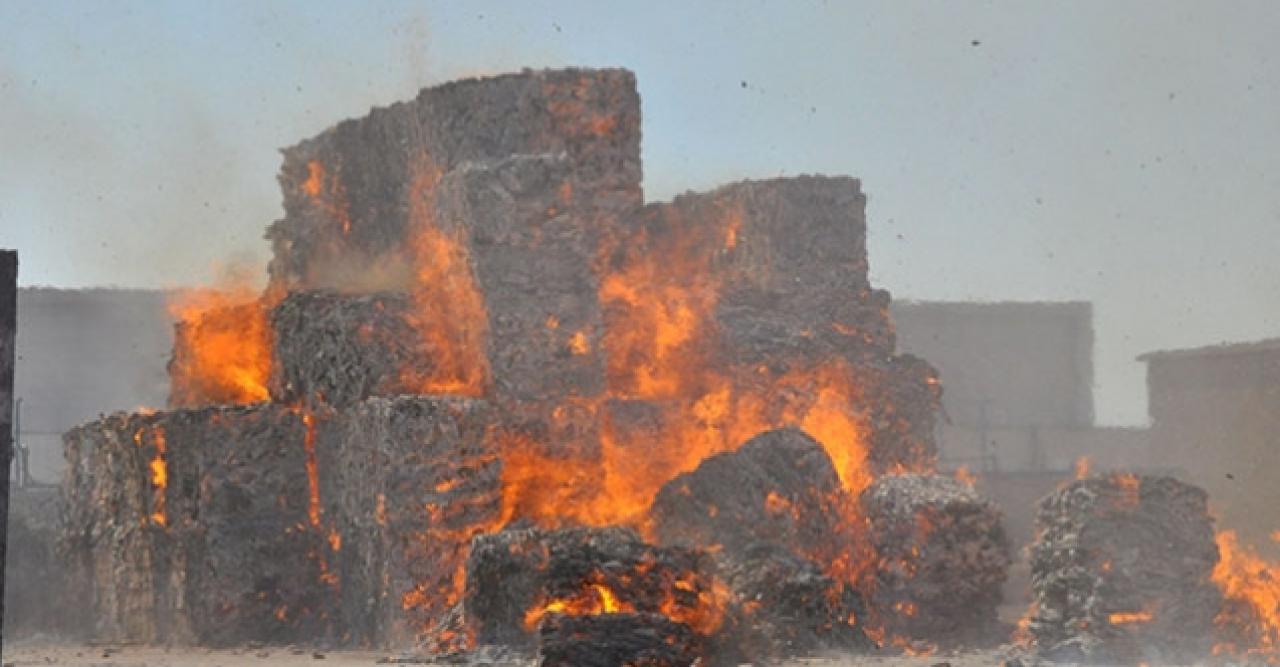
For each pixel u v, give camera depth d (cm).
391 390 8162
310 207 10062
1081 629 7000
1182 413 13338
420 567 7600
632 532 6906
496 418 7812
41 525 10138
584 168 8888
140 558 8988
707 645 6706
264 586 8444
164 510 8825
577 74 8850
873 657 7275
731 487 8012
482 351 8094
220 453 8519
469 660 6738
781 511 7962
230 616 8406
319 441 8512
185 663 7300
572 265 8169
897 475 8375
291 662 7219
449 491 7625
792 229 9538
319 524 8519
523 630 6788
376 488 7819
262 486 8512
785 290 9469
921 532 8062
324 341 8406
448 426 7662
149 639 8925
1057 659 6962
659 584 6731
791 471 8044
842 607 7556
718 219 9844
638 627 6219
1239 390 12875
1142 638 6931
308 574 8488
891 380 9494
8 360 3872
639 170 9012
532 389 8031
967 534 8100
